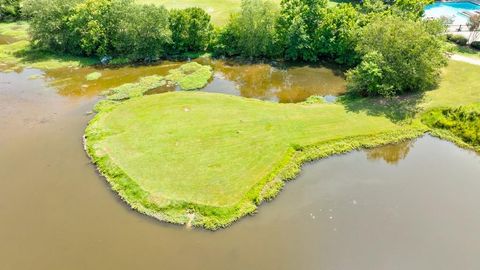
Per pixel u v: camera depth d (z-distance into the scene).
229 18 68.31
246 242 32.22
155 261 30.61
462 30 67.62
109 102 50.62
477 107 46.50
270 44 62.88
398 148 42.94
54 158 41.19
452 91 51.00
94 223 33.88
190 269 30.03
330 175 39.28
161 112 47.75
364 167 40.41
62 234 33.00
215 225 33.31
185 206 34.84
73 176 38.88
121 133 44.03
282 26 61.91
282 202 36.09
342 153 41.91
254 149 41.56
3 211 35.19
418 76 48.75
